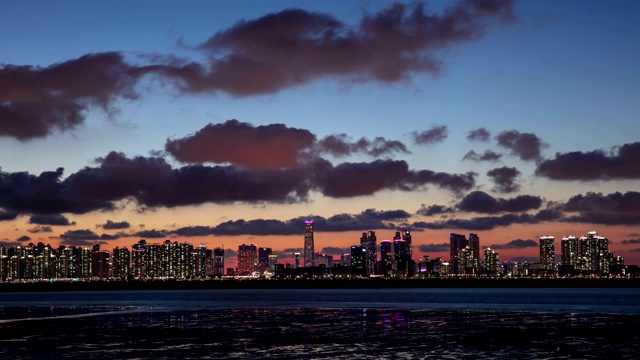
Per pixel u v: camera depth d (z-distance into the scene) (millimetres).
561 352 77562
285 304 198250
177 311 158625
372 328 108375
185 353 78000
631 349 79812
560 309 162625
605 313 144875
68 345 85312
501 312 149625
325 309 165000
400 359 72812
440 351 78938
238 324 117438
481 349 80438
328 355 76125
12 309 177625
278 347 83188
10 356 75438
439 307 174250
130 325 115750
